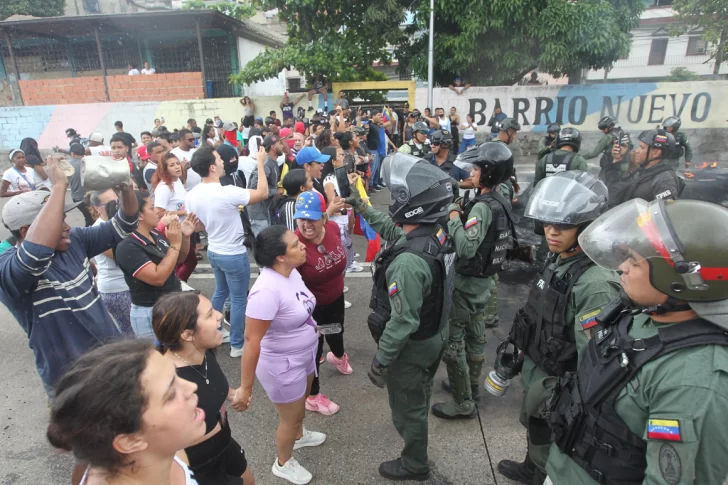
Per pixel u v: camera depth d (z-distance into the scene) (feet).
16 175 20.16
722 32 50.21
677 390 3.63
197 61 57.11
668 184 13.58
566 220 5.91
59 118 49.37
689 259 3.66
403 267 6.76
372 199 31.55
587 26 41.22
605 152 22.85
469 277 9.59
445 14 44.86
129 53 57.26
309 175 14.25
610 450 4.23
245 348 7.15
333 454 9.16
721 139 41.73
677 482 3.52
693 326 3.89
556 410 5.00
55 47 57.52
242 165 20.08
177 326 5.64
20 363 12.92
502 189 11.91
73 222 28.12
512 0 41.06
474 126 42.78
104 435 2.94
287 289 7.47
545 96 44.11
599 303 5.57
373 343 13.56
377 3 46.42
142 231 9.05
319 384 11.51
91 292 8.20
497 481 8.39
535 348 6.70
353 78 48.03
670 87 41.68
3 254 7.19
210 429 5.98
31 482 8.70
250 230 18.42
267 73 46.57
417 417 7.77
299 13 48.39
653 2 82.48
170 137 24.81
